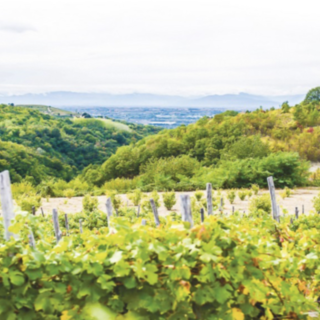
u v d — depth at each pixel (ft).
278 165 89.81
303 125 171.12
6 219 10.96
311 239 13.83
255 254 10.09
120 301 9.18
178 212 57.67
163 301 9.20
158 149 171.94
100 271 9.02
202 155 168.55
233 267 9.86
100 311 8.86
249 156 113.70
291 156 91.66
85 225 40.75
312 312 12.92
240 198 67.97
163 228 11.27
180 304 9.32
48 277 9.15
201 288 9.57
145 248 9.20
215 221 10.55
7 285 8.61
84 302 9.13
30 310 8.96
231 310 9.72
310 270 12.54
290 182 88.12
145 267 9.01
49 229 34.14
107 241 9.75
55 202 71.46
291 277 11.56
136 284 9.27
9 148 240.32
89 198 57.36
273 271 10.77
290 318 10.92
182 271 9.16
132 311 9.13
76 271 9.07
